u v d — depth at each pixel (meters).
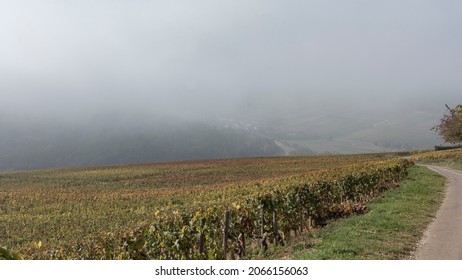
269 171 78.00
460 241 13.78
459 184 32.97
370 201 24.34
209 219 13.88
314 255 12.12
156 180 73.44
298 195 18.75
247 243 17.58
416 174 41.78
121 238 13.20
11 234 34.81
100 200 50.06
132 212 40.53
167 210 38.09
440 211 19.77
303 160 98.62
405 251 12.51
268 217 16.28
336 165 81.94
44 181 80.25
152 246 13.24
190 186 61.88
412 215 18.45
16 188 69.50
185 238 13.43
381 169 31.59
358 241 13.57
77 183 75.56
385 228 15.64
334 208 21.12
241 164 95.00
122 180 77.12
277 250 15.27
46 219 39.97
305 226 19.41
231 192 43.75
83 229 34.66
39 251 16.56
